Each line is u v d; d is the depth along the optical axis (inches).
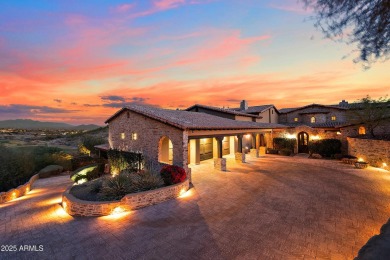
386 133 719.7
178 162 482.3
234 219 282.7
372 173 526.0
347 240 224.7
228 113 920.9
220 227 261.0
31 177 681.6
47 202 423.8
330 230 246.8
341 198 352.8
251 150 826.2
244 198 364.5
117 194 359.6
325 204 327.9
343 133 774.5
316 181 462.3
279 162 702.5
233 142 901.8
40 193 537.3
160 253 209.6
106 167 711.7
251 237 235.1
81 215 319.6
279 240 227.0
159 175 440.5
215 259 197.6
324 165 646.5
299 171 564.7
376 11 146.3
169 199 368.8
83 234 255.3
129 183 382.9
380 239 109.4
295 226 258.2
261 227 257.9
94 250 218.8
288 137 935.0
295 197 362.9
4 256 213.2
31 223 301.3
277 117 1326.3
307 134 896.3
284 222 269.4
